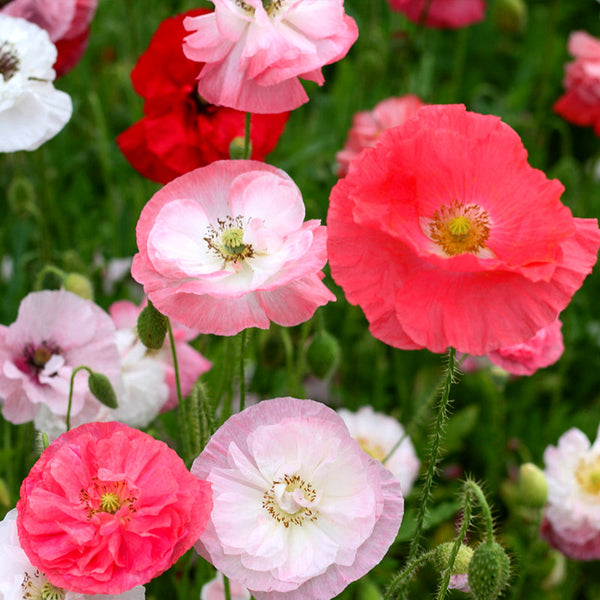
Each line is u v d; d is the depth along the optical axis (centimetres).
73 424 76
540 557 89
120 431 65
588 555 85
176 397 80
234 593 76
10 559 65
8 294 93
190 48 72
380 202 66
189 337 81
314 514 67
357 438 88
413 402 98
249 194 69
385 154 66
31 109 77
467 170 67
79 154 109
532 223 66
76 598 65
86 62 121
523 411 100
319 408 67
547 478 84
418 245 65
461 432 93
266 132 81
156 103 81
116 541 63
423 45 122
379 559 66
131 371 79
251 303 67
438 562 70
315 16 71
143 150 82
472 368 99
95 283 93
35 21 85
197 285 67
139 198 101
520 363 80
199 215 69
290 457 67
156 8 131
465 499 67
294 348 91
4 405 76
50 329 76
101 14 128
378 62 109
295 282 68
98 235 106
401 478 87
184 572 80
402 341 66
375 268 65
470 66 146
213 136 81
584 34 111
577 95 111
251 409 67
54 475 64
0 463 80
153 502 64
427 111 67
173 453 65
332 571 66
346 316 97
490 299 65
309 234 68
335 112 119
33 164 108
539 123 129
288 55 71
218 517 66
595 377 106
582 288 110
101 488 64
